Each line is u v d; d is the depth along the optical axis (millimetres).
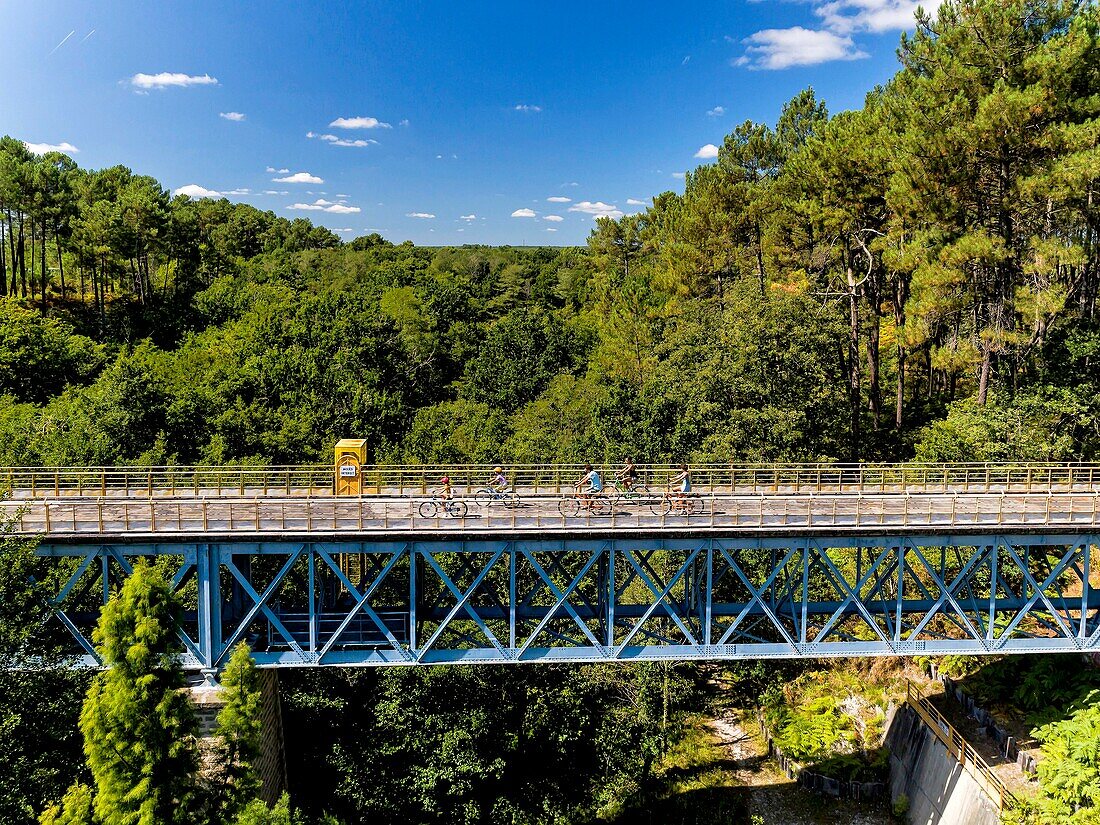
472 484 32969
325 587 31359
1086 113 36875
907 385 64875
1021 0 36969
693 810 33625
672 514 27078
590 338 79938
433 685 32312
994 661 34000
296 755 31656
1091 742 26609
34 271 82875
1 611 22844
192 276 87312
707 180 64562
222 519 25875
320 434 49844
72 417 44500
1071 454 38375
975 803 27938
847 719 36781
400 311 84625
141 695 19797
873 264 51969
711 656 25969
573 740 35062
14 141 73062
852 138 46438
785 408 40938
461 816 32531
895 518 26859
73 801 19953
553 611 25734
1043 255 37219
